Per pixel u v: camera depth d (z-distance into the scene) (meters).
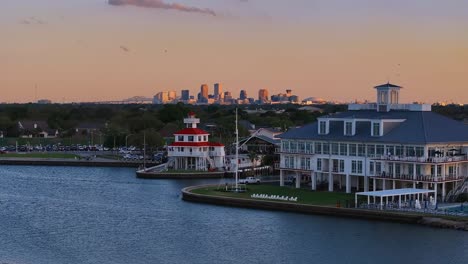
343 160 173.75
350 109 192.12
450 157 158.25
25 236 135.38
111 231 139.50
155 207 167.38
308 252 121.50
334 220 145.12
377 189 169.00
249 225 142.75
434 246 123.06
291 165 186.25
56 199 183.88
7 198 186.00
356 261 115.94
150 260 117.56
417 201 146.12
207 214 155.75
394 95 184.75
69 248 125.69
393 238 128.75
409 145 160.75
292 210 155.12
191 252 122.56
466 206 148.88
